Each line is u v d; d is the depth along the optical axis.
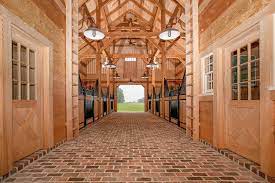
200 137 5.48
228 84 4.23
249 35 3.46
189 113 6.07
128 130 7.37
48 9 4.46
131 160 3.70
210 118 4.81
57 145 4.77
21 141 3.54
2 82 2.82
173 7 11.26
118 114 17.36
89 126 8.38
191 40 5.87
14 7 3.16
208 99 4.88
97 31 5.65
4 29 2.84
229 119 4.21
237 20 3.62
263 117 2.88
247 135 3.54
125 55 18.47
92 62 24.28
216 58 4.38
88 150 4.42
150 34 12.09
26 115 3.72
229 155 3.83
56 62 4.88
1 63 2.81
